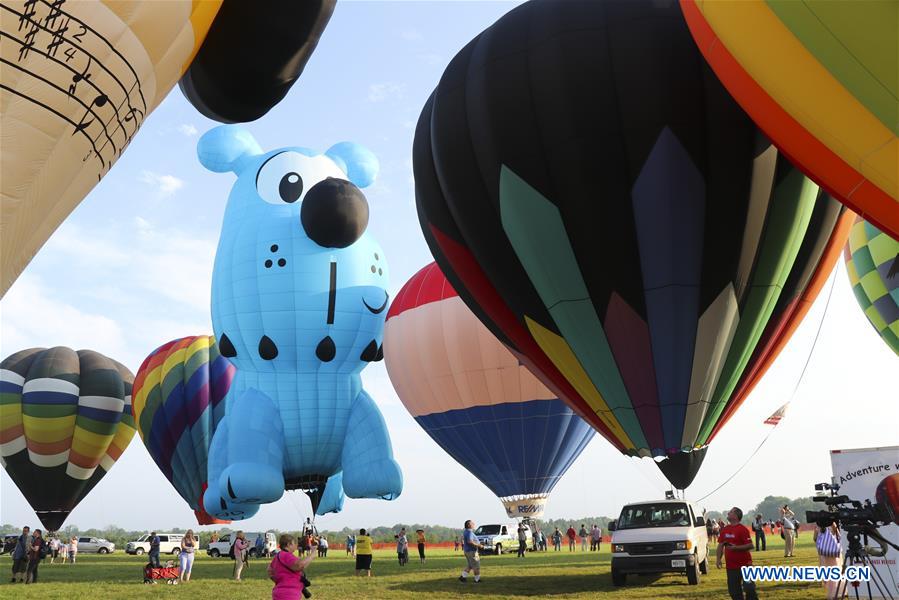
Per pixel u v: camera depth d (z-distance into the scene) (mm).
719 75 10188
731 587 9008
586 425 23703
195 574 21781
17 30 7742
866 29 7863
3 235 8195
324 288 21922
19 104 7941
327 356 22016
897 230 9016
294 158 22922
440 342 23328
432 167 14703
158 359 31172
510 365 22625
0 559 34969
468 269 14789
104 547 47031
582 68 11914
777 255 12695
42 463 31297
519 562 23266
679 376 12711
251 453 20844
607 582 14688
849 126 8547
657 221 11992
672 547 13203
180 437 30031
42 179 8320
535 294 13516
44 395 31078
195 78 10945
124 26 8461
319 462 22672
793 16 8391
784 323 13773
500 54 12695
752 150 11789
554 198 12375
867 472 10672
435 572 19531
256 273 21875
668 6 12125
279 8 10102
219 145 23344
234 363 22844
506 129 12430
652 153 11734
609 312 12766
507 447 23188
